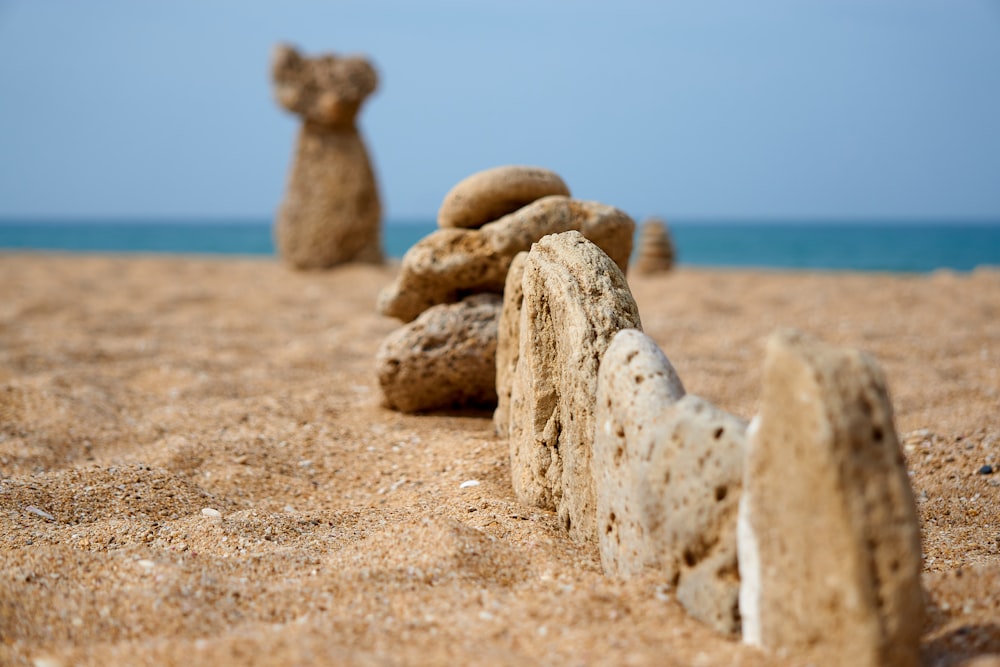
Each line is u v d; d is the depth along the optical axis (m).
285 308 11.30
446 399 5.61
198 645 2.54
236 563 3.32
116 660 2.50
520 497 3.87
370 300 11.72
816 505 2.29
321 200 14.26
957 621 2.68
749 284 13.94
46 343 8.41
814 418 2.28
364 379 7.04
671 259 16.14
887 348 8.07
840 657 2.29
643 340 3.03
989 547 3.44
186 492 4.29
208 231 85.12
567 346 3.41
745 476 2.52
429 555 3.21
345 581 3.05
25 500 4.02
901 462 2.33
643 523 2.85
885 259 34.84
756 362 7.60
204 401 6.31
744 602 2.54
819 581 2.31
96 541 3.57
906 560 2.26
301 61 13.88
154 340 8.80
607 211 4.80
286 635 2.61
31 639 2.70
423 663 2.45
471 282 5.27
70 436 5.27
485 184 4.99
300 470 4.75
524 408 3.86
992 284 12.43
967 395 6.23
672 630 2.62
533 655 2.52
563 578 3.04
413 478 4.52
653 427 2.81
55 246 48.91
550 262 3.65
